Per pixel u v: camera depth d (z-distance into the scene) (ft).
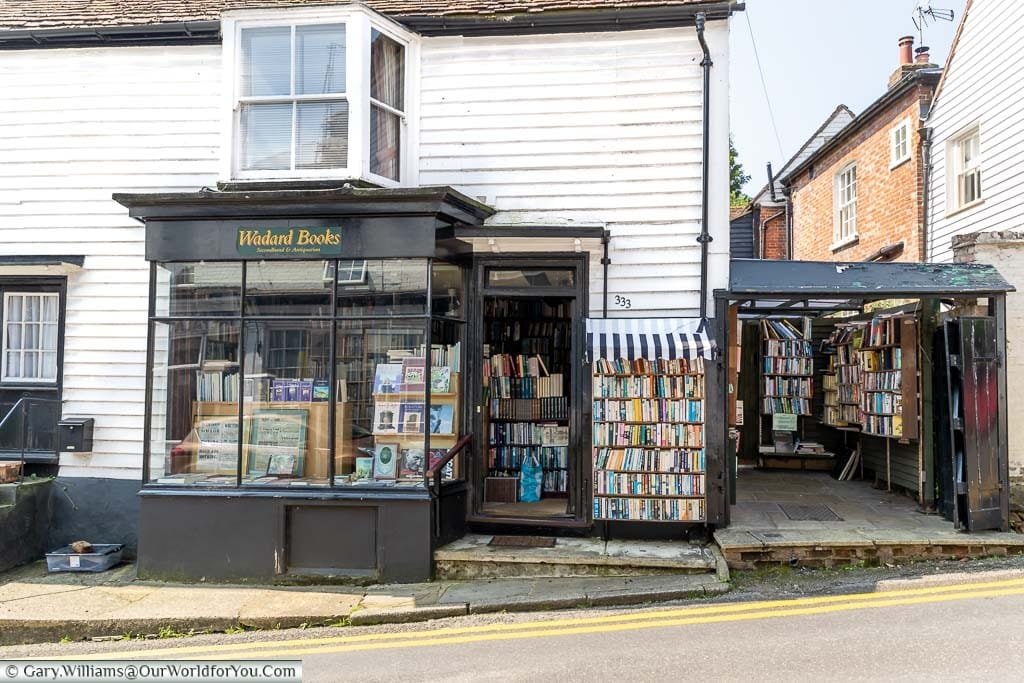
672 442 24.99
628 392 25.22
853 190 51.13
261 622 20.95
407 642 18.99
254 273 25.45
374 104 25.94
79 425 27.35
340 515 24.29
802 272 26.03
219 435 25.49
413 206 23.68
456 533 25.62
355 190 23.45
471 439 26.25
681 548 24.20
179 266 25.79
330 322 24.95
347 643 19.21
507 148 26.58
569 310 31.68
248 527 24.44
